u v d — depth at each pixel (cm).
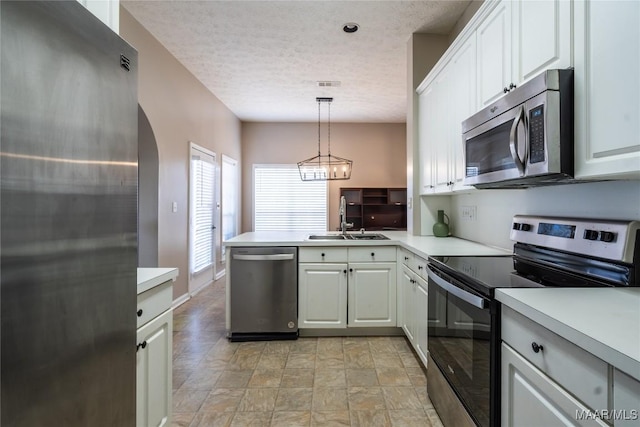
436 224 303
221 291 432
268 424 169
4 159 58
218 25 297
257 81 431
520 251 181
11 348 60
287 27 299
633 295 106
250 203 645
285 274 273
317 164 643
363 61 370
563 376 83
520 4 150
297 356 245
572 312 89
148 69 310
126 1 261
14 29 60
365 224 650
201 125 438
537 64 138
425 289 209
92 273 82
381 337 281
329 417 174
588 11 110
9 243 60
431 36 310
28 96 63
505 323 111
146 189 327
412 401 188
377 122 650
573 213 155
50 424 69
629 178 116
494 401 115
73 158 75
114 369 91
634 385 65
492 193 233
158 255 329
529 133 128
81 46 77
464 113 210
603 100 104
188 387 204
